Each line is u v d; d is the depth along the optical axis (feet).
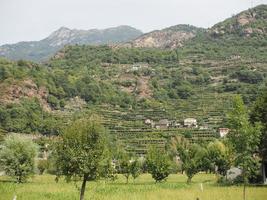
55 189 182.19
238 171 225.56
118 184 232.12
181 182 247.70
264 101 204.95
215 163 287.48
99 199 140.56
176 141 563.89
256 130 132.98
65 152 116.06
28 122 615.16
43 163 347.36
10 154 245.04
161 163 254.47
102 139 118.62
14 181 248.52
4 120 603.67
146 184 227.61
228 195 143.33
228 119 134.92
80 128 117.70
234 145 133.59
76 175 119.24
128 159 273.13
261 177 210.18
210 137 600.39
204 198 136.36
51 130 607.78
